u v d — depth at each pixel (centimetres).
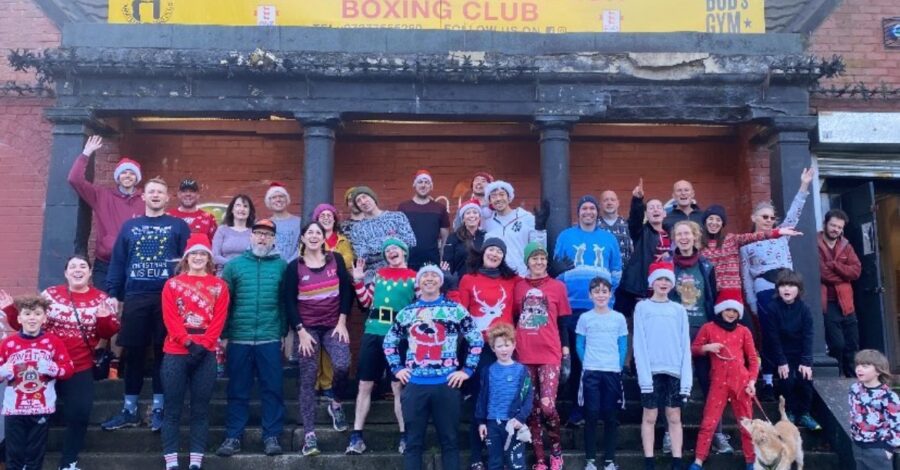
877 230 980
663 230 720
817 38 936
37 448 586
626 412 712
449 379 574
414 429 571
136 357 656
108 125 850
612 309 698
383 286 647
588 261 696
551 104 829
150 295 643
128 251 652
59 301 615
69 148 799
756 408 710
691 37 851
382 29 841
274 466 626
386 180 955
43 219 869
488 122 891
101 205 754
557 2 882
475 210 700
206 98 809
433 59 811
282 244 743
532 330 622
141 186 930
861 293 920
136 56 796
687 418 709
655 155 970
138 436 652
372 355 636
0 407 656
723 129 952
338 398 669
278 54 802
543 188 824
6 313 605
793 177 830
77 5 916
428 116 828
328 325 650
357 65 805
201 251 608
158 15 855
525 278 648
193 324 596
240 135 952
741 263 743
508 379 582
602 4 883
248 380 637
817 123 886
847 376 826
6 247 884
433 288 588
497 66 815
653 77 833
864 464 606
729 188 966
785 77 830
